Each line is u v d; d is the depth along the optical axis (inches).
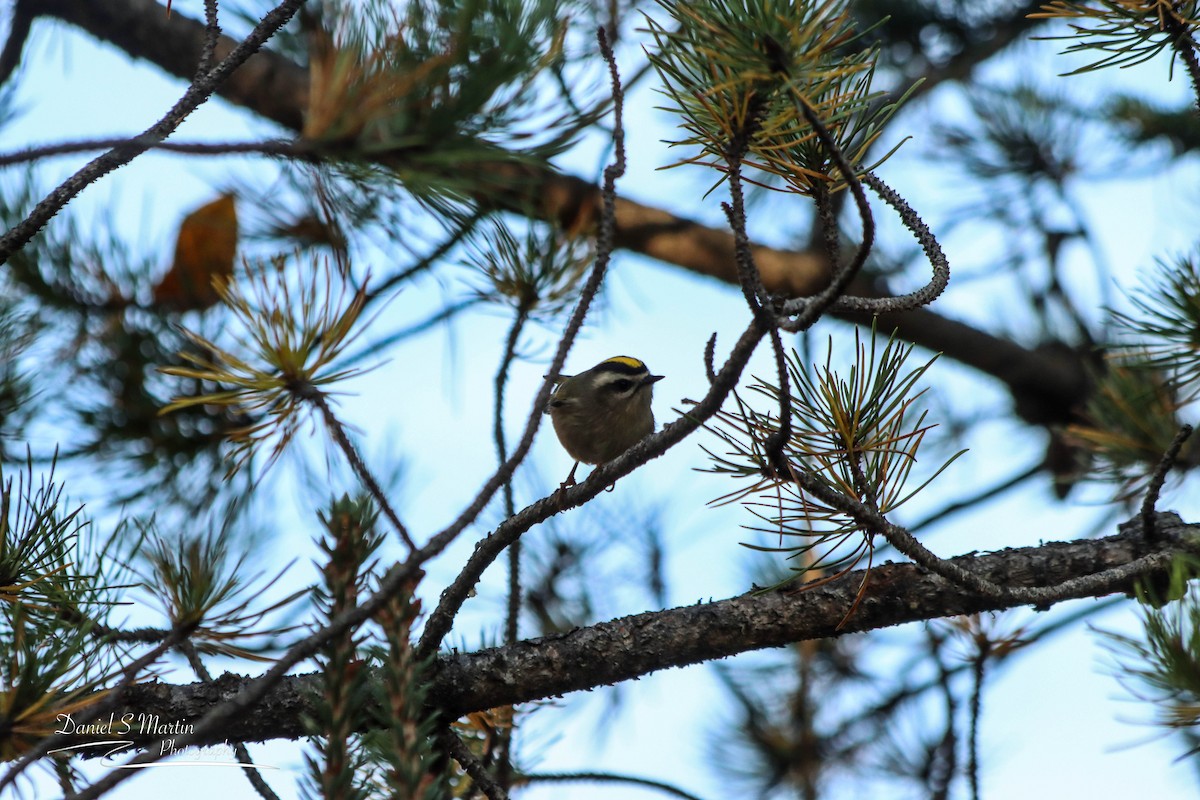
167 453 350.3
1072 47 256.1
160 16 418.6
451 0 212.4
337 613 207.2
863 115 239.8
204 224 354.6
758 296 204.8
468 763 253.4
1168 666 205.0
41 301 356.5
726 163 230.5
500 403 331.0
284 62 396.5
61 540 227.6
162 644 218.8
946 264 234.7
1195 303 294.0
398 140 211.5
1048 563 287.3
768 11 197.3
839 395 231.8
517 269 329.4
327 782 188.7
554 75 241.6
